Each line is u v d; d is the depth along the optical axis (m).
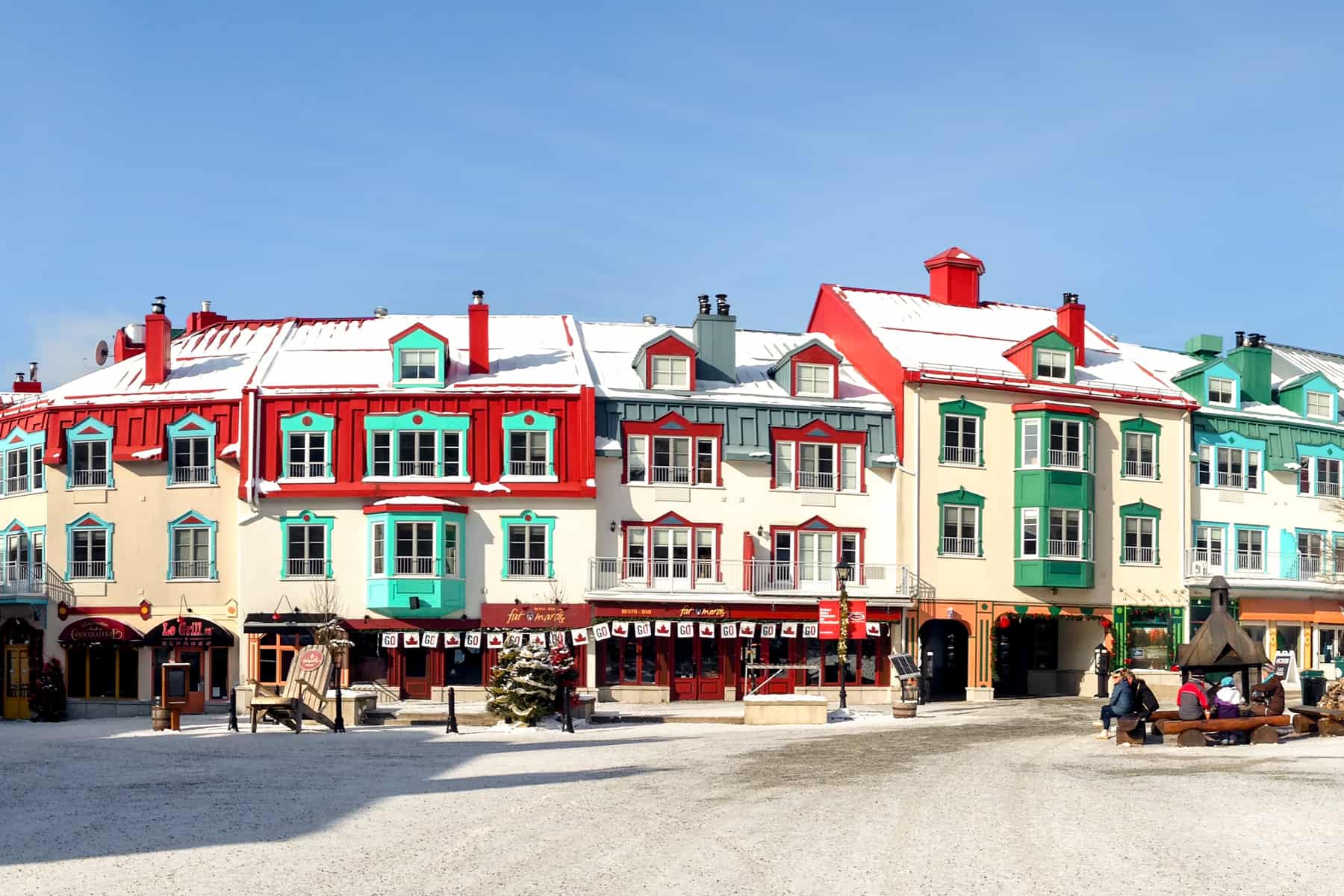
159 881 15.31
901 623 54.69
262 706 37.03
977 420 57.12
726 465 54.44
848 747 32.00
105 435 54.19
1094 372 61.28
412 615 51.81
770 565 54.12
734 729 38.97
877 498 55.81
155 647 52.72
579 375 54.28
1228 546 62.19
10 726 49.12
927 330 60.62
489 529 52.62
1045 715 43.69
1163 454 60.47
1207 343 68.88
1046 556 56.50
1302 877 15.30
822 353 56.72
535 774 25.94
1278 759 27.25
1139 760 27.77
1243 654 34.00
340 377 54.06
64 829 18.80
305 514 52.50
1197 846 17.08
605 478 53.47
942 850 16.91
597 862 16.30
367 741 34.09
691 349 55.34
